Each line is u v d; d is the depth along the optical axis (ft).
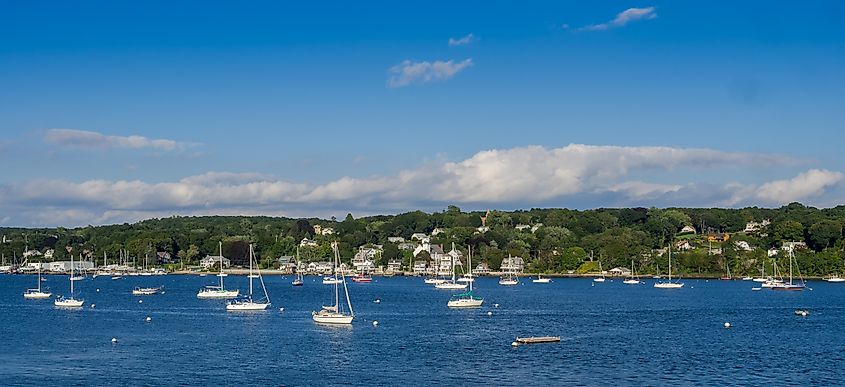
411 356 446.19
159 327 584.81
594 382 379.14
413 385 373.20
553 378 387.55
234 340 510.58
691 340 513.04
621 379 385.29
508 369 408.87
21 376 393.29
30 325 603.67
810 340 515.09
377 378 388.16
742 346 485.97
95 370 408.26
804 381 381.81
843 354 456.04
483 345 487.20
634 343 497.46
